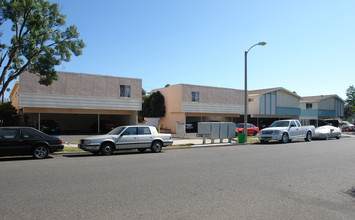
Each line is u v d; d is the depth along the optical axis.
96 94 26.44
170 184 7.45
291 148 17.36
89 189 6.81
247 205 5.75
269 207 5.64
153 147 15.19
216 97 35.62
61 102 24.62
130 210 5.32
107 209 5.35
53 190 6.67
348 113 61.88
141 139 14.79
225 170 9.59
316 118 46.50
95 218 4.87
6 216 4.89
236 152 15.27
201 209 5.45
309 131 23.84
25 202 5.71
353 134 36.41
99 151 14.06
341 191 7.00
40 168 9.68
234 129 22.00
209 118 42.25
